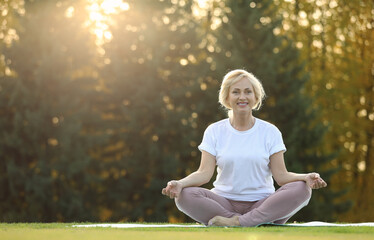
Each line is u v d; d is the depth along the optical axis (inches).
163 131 839.1
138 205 826.2
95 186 829.2
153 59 851.4
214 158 215.2
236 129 215.3
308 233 148.4
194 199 204.5
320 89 874.8
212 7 914.7
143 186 831.7
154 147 823.7
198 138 842.8
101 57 869.2
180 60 877.8
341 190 818.8
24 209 802.2
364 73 858.8
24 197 804.0
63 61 823.1
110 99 856.9
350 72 862.5
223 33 831.1
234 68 807.1
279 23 821.9
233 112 216.2
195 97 859.4
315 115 816.9
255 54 812.6
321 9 867.4
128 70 859.4
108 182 831.1
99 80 861.2
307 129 811.4
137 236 126.9
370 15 850.1
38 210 784.3
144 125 850.1
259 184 211.3
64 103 813.2
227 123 217.3
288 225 201.8
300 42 874.1
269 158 214.2
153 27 864.9
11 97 804.0
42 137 808.3
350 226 194.2
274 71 801.6
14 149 810.8
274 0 869.2
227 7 831.7
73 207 783.1
